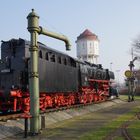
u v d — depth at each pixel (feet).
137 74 248.11
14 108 72.38
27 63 75.92
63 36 68.64
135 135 55.42
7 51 77.97
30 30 59.16
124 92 293.64
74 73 109.81
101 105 131.34
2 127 58.59
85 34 320.09
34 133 57.88
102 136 54.24
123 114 95.35
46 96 88.43
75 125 70.54
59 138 53.57
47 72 84.89
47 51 86.48
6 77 76.33
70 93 109.09
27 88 75.41
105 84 164.76
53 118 79.30
